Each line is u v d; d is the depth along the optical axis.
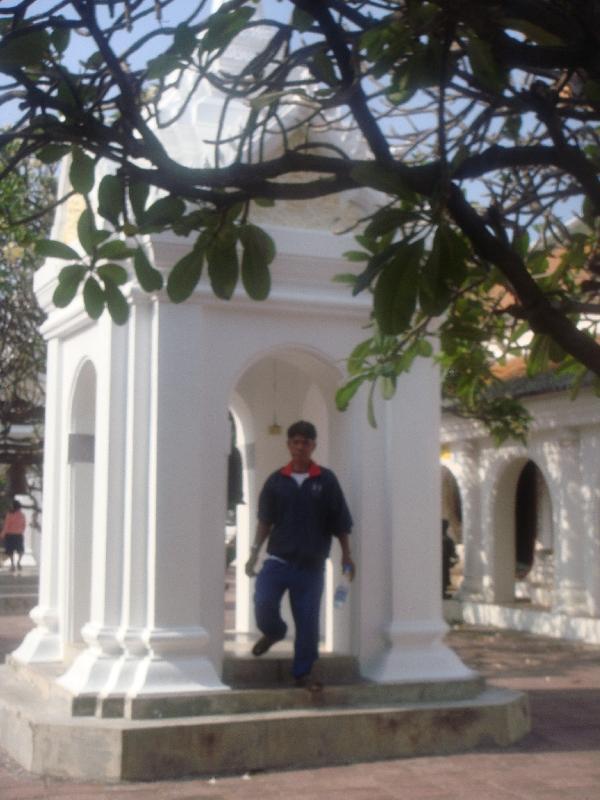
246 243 4.04
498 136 6.09
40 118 4.16
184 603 8.46
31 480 28.84
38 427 22.06
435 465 9.33
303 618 8.51
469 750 8.48
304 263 9.05
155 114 4.86
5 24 4.25
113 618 8.60
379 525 9.21
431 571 9.19
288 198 4.16
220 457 8.80
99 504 8.80
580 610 16.08
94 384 10.12
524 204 6.03
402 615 9.04
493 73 4.01
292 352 9.27
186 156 8.99
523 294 3.76
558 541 16.47
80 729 7.71
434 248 3.42
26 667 9.77
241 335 8.95
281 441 11.09
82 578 9.98
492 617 17.75
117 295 4.22
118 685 8.20
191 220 4.21
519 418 15.52
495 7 3.81
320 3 4.14
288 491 8.65
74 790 7.37
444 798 7.21
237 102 9.30
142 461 8.63
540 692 11.55
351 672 8.98
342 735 8.10
